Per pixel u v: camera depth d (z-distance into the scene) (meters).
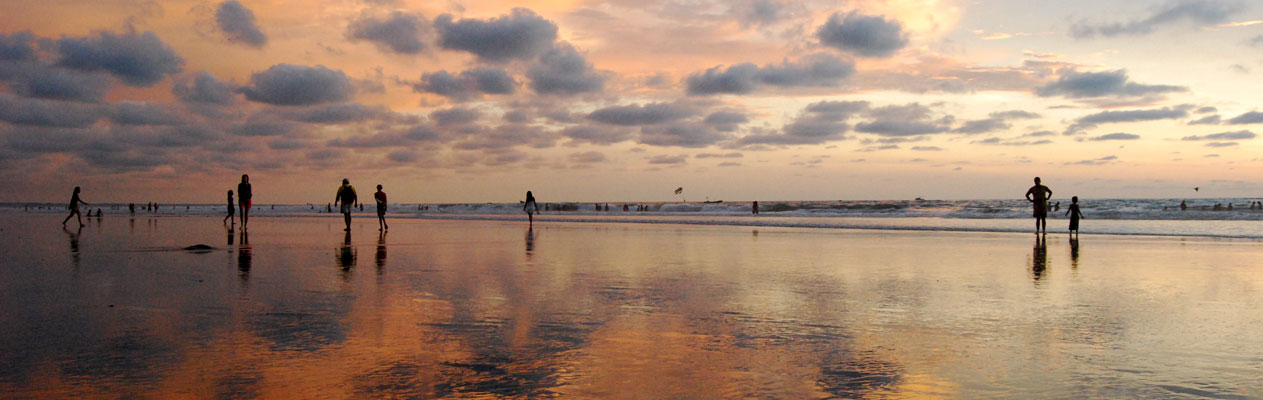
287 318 4.98
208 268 8.57
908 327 4.74
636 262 9.73
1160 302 5.86
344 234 18.19
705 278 7.70
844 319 5.05
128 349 3.93
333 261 9.73
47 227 22.73
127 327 4.57
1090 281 7.41
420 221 32.53
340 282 7.19
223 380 3.31
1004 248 12.82
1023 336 4.42
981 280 7.52
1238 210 33.75
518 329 4.64
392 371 3.52
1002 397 3.11
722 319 5.05
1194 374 3.47
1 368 3.48
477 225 26.48
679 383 3.34
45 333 4.35
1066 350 4.01
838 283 7.23
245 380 3.32
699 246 13.44
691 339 4.34
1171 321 4.93
